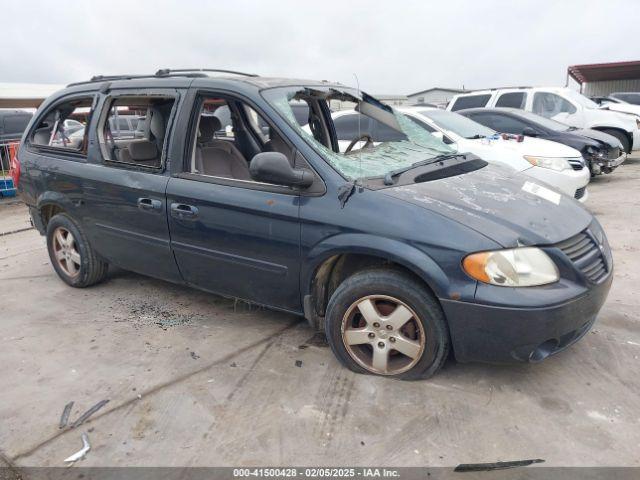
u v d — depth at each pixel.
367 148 3.84
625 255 5.22
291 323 3.94
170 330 3.90
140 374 3.29
